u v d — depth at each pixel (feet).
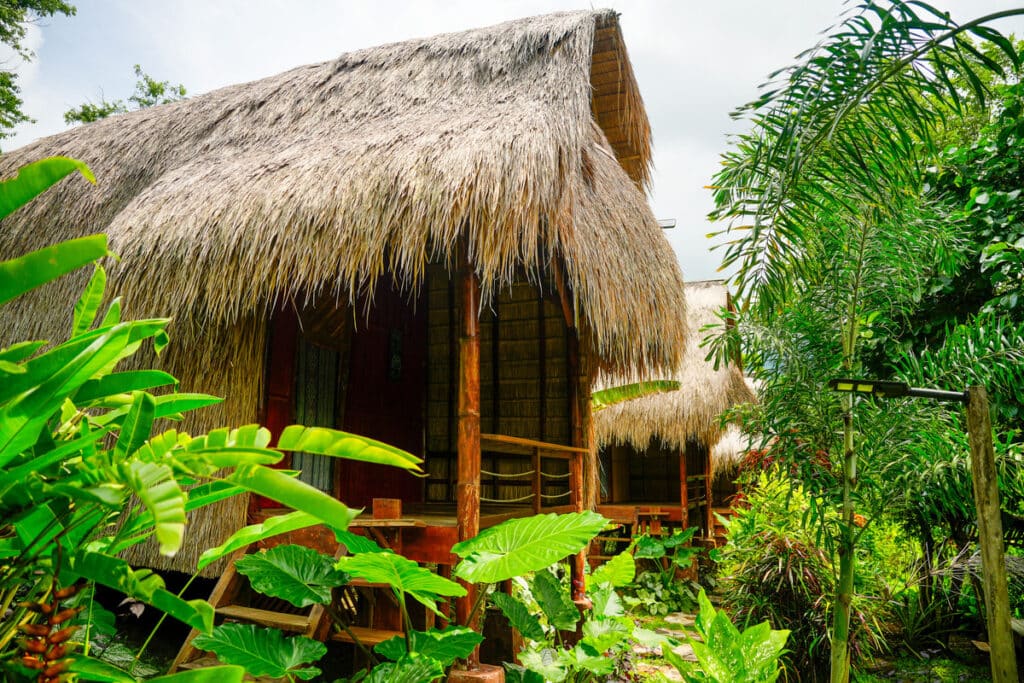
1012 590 16.81
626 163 21.31
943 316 16.99
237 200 13.28
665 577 27.61
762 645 10.84
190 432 14.35
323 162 13.47
